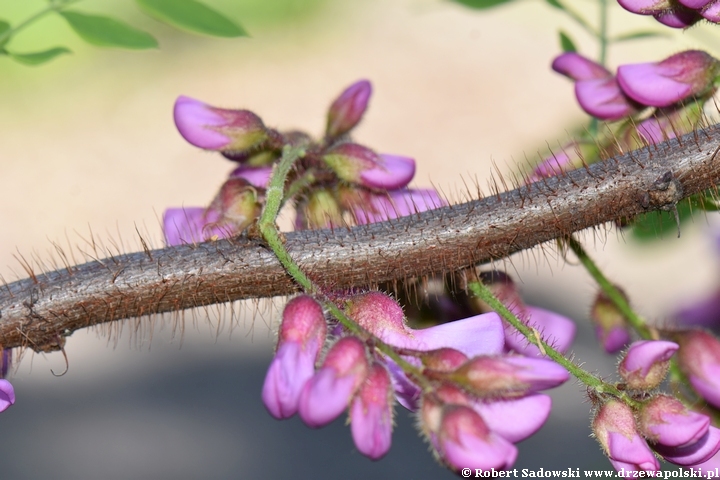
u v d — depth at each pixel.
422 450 0.89
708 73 0.42
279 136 0.43
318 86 1.48
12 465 0.88
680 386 0.43
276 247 0.39
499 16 1.57
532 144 0.48
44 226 1.24
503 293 0.43
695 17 0.41
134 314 0.40
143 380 0.99
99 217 1.26
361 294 0.40
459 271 0.41
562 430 0.81
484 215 0.40
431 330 0.39
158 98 1.47
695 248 0.78
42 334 0.40
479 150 1.32
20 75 1.47
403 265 0.40
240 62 1.54
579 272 0.88
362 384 0.37
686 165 0.40
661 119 0.42
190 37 1.54
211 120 0.43
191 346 1.01
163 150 1.38
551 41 1.51
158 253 0.40
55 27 1.48
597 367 0.81
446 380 0.38
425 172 1.29
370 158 0.42
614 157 0.40
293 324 0.38
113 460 0.88
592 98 0.43
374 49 1.54
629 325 0.45
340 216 0.43
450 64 1.49
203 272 0.40
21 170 1.34
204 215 0.42
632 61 1.25
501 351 0.39
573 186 0.40
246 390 0.98
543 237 0.40
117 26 0.42
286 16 1.59
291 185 0.42
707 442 0.39
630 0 0.41
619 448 0.39
